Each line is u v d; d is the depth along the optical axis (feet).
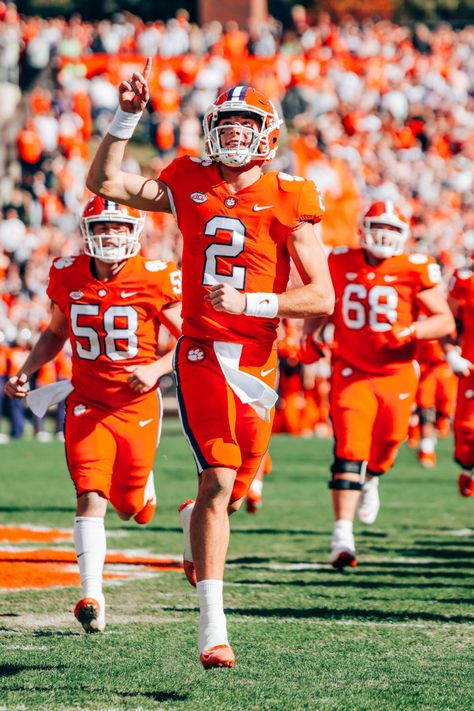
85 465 32.30
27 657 28.25
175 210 27.91
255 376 27.73
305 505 62.54
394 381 43.68
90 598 30.50
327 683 25.95
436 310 44.32
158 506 61.05
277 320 27.96
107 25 176.35
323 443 105.29
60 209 133.08
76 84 141.49
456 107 171.22
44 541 48.78
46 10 246.68
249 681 26.11
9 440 105.09
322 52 177.47
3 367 105.29
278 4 258.37
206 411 26.86
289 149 144.15
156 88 145.59
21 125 136.56
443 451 99.50
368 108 165.07
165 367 32.99
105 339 33.19
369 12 260.42
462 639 30.73
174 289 33.65
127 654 28.63
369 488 47.26
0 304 105.19
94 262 33.60
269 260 27.53
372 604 35.58
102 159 26.91
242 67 154.81
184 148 148.46
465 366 44.52
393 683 25.96
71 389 34.24
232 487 26.73
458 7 267.39
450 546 48.39
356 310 43.55
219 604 25.73
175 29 176.76
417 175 154.71
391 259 43.73
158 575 40.65
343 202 126.72
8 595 36.78
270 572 41.50
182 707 23.82
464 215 146.92
